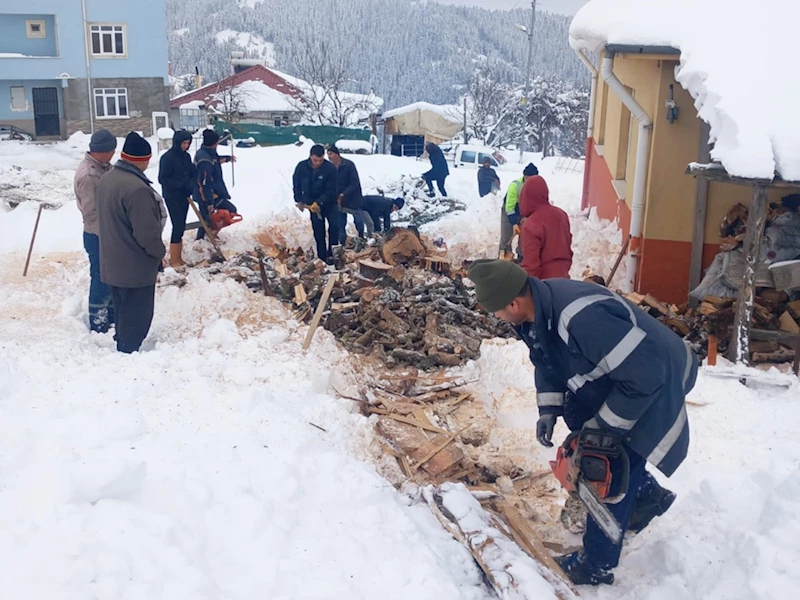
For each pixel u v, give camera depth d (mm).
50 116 37281
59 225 11914
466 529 3982
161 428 4461
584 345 3408
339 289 8195
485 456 5168
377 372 6613
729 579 3516
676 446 3617
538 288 3531
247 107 45344
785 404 5602
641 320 3516
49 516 3270
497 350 6660
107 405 4648
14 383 4828
